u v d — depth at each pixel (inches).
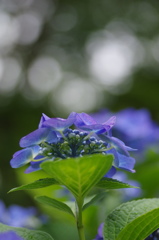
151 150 191.5
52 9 667.4
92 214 146.8
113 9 677.3
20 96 574.6
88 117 75.8
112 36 653.3
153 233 87.4
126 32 666.2
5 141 500.1
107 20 665.0
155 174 160.6
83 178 70.0
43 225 153.6
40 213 165.9
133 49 634.8
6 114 541.3
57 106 563.5
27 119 535.5
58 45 650.8
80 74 621.6
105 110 197.8
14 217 153.3
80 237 78.2
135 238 77.6
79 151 77.3
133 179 165.6
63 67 629.3
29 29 653.9
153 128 195.5
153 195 163.5
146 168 171.3
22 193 290.2
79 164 66.2
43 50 651.5
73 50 647.8
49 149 76.7
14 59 641.6
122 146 73.6
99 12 671.1
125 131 189.8
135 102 547.8
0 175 413.4
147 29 674.2
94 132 74.4
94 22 664.4
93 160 65.9
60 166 66.4
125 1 681.6
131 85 570.9
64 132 76.3
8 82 602.5
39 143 75.2
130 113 197.2
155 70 609.0
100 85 571.2
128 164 78.7
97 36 654.5
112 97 560.4
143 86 560.7
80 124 74.9
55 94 583.5
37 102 568.1
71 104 555.5
